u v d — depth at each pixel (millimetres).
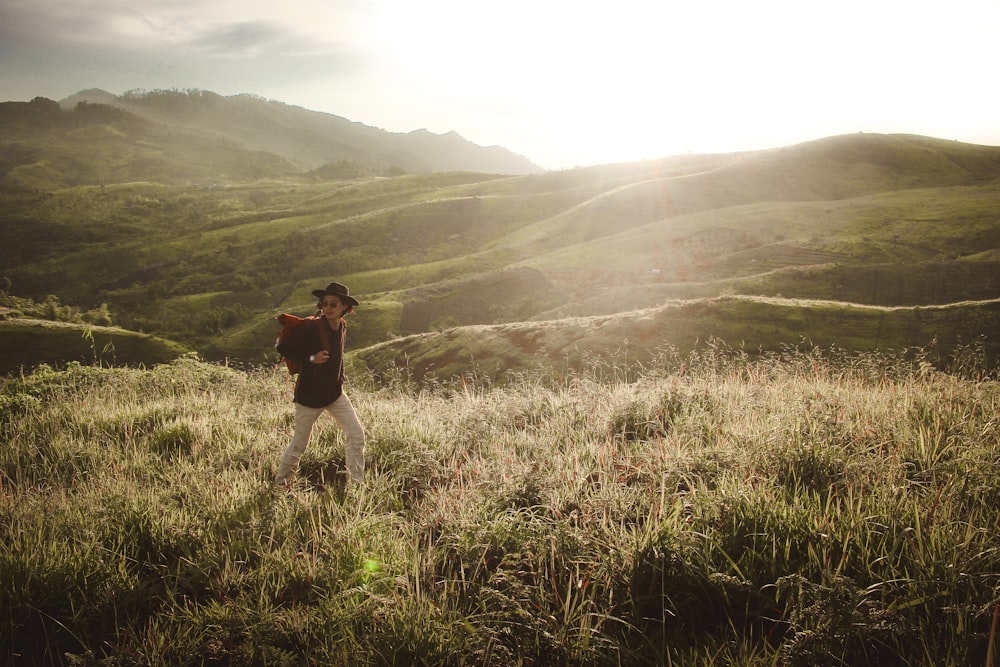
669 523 2842
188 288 146750
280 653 2344
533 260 114125
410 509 3902
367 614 2496
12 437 6008
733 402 5410
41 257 188750
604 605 2561
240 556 3227
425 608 2496
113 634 2643
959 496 2996
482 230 174375
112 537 3396
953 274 72250
